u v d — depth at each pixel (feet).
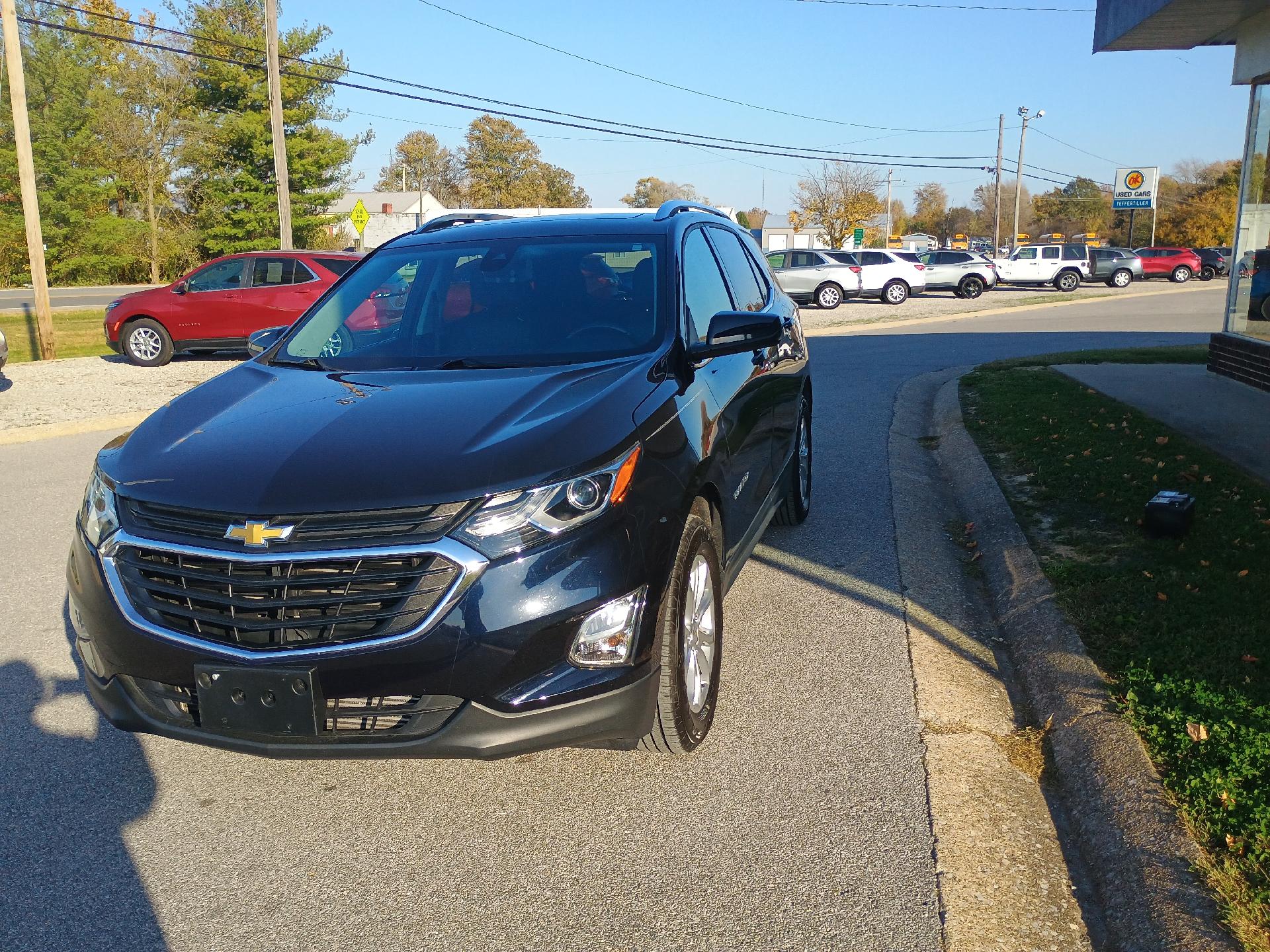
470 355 13.05
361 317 14.43
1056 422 27.99
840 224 269.85
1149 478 21.30
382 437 10.36
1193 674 12.31
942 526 21.20
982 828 10.25
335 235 193.57
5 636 16.06
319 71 152.05
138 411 38.42
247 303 53.67
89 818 10.89
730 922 8.94
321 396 11.84
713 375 13.70
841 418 33.65
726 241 17.98
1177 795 9.92
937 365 48.29
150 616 9.91
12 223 161.38
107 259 167.84
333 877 9.80
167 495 9.98
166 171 171.73
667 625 10.57
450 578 9.30
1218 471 21.21
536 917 9.11
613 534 9.93
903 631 15.49
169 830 10.68
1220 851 9.05
